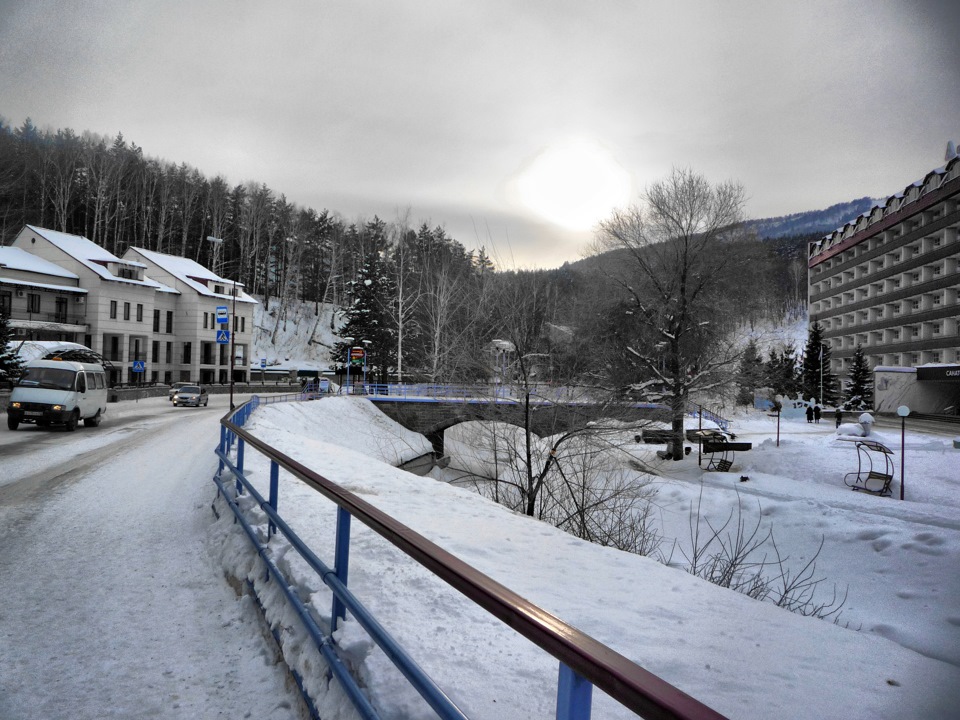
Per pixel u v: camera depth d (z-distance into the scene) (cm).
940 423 4291
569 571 580
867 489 1886
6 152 8069
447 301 4228
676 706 98
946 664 391
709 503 1691
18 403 2052
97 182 8675
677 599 521
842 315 6862
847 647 430
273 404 3306
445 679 294
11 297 5062
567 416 1803
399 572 464
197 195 9888
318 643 303
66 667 372
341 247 10231
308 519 649
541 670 318
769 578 1130
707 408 3125
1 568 573
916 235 5397
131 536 703
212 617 457
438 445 4072
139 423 2536
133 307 5888
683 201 2922
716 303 2941
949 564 1077
